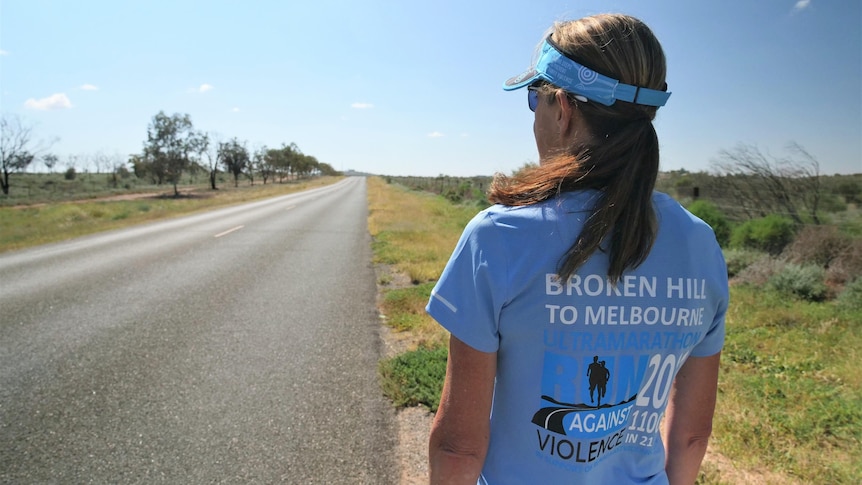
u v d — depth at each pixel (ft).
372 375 12.56
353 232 46.55
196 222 55.21
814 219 30.50
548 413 2.45
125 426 9.90
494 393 2.64
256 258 30.66
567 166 2.39
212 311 18.49
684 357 2.61
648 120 2.54
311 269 27.32
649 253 2.37
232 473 8.41
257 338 15.43
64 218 57.00
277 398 11.21
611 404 2.46
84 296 20.54
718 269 2.64
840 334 16.11
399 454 9.04
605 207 2.26
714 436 9.86
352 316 18.10
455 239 39.55
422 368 12.46
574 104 2.58
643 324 2.39
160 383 11.96
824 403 11.25
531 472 2.52
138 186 201.98
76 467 8.52
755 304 19.69
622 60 2.43
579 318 2.31
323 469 8.56
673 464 2.98
